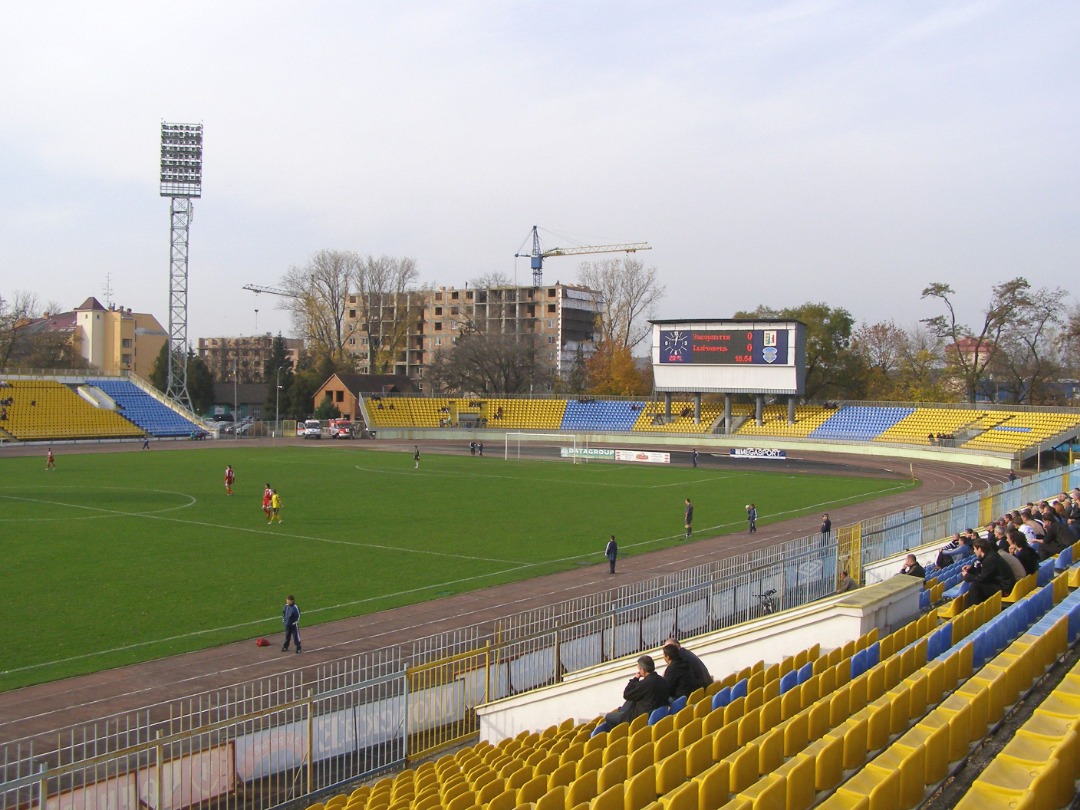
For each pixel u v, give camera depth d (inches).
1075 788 334.0
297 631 1005.2
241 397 6003.9
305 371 5546.3
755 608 1096.8
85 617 1132.5
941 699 509.4
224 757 625.9
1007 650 499.8
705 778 416.8
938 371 4707.2
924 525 1496.1
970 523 1635.1
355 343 7091.5
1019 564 708.7
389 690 748.6
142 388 4638.3
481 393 5123.0
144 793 593.3
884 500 2418.8
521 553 1606.8
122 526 1815.9
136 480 2618.1
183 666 948.6
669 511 2177.7
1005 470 3248.0
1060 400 4709.6
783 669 659.4
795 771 386.6
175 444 4156.0
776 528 1923.0
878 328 5103.3
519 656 844.0
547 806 438.9
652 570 1465.3
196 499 2234.3
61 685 884.0
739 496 2491.4
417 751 735.7
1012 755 352.5
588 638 906.1
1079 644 569.6
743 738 513.0
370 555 1567.4
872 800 335.3
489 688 805.9
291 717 711.7
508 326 6983.3
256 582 1344.7
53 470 2856.8
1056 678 504.1
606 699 735.1
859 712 465.1
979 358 5093.5
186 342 4648.1
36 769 676.1
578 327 7308.1
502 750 650.2
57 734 758.5
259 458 3464.6
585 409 4761.3
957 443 3644.2
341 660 968.9
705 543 1734.7
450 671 786.2
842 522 2015.3
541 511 2144.4
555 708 759.1
